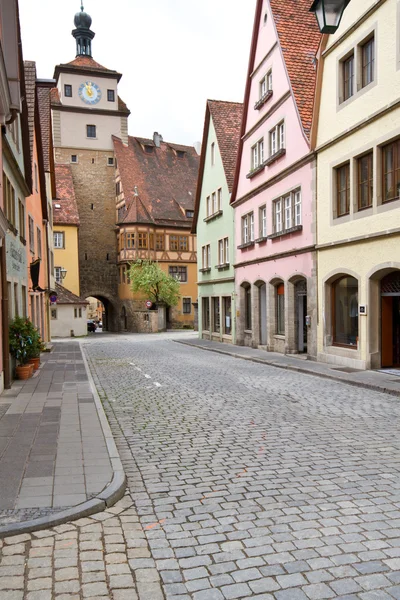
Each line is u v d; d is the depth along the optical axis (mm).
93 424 8102
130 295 53531
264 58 21969
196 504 5012
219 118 29938
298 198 18922
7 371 11984
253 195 23594
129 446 7180
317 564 3824
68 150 56844
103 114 58188
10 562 3889
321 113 16703
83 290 56688
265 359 18562
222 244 28891
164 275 49875
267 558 3922
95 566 3832
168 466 6238
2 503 4852
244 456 6590
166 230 55281
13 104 11492
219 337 29625
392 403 10102
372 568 3758
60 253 51250
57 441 7043
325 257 16594
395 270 13594
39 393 11289
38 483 5371
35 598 3428
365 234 14312
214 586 3562
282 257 20047
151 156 60938
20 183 16531
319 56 16484
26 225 18422
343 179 15727
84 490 5172
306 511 4785
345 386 12352
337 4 6273
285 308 19875
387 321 14453
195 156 64875
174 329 55281
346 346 15773
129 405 10273
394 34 13031
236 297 26453
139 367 17391
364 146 14273
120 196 56906
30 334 14242
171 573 3732
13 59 11430
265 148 22031
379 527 4426
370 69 14336
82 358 20250
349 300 15758
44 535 4328
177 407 9945
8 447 6754
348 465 6156
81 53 59500
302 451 6770
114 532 4395
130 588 3547
